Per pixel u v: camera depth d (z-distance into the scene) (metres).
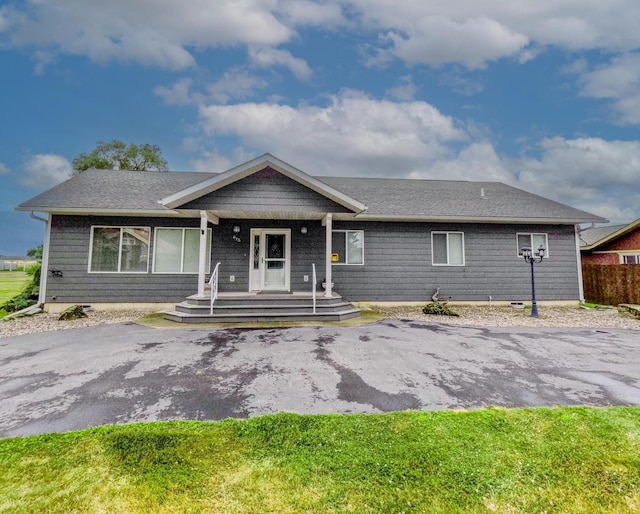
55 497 2.07
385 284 10.99
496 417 3.11
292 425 2.94
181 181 11.99
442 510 1.98
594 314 9.64
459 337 6.49
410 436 2.75
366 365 4.73
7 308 9.80
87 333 6.79
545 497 2.09
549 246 11.55
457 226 11.32
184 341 6.11
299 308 8.50
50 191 10.22
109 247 10.07
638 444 2.65
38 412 3.25
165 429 2.87
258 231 10.64
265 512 1.96
